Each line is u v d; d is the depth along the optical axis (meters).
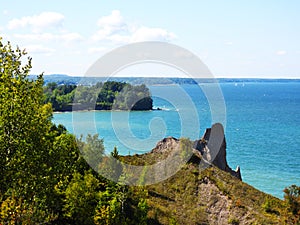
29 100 18.89
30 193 18.75
